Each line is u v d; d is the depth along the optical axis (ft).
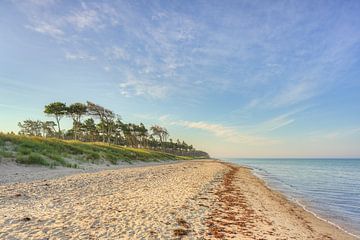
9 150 72.28
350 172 181.88
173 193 49.19
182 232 26.03
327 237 32.76
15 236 21.12
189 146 635.25
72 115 221.46
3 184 44.91
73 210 30.81
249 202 49.67
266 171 183.52
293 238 29.81
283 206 50.88
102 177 65.98
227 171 143.23
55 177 58.34
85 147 128.98
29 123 283.59
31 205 31.96
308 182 105.29
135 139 378.53
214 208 39.78
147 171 98.94
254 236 28.09
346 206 56.03
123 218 29.01
